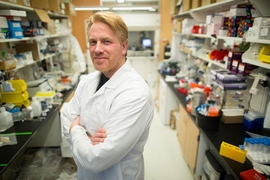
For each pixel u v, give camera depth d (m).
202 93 1.89
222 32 1.76
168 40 4.90
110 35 0.86
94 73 1.22
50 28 2.68
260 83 1.46
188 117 2.04
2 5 1.62
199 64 2.79
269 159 1.14
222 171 1.49
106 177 1.04
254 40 1.27
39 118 1.71
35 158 2.23
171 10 3.38
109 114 0.89
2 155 1.17
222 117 1.66
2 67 1.59
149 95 0.93
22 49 2.20
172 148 2.62
